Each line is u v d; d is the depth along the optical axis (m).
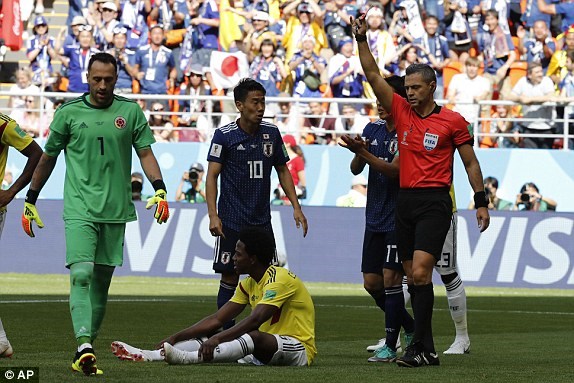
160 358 26.83
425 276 27.39
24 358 28.02
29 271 71.06
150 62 75.69
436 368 26.81
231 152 30.42
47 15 86.75
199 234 69.50
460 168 69.69
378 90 28.16
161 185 26.55
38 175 26.64
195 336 26.98
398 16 74.31
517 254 66.50
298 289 26.91
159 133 73.75
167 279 68.06
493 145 71.56
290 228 68.62
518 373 25.83
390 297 29.84
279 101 69.81
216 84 74.06
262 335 26.17
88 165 26.14
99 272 26.73
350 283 67.88
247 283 27.41
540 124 70.75
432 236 27.42
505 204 69.69
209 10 76.00
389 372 25.53
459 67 73.69
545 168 69.38
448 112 27.78
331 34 74.94
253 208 30.53
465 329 32.38
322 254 68.38
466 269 67.12
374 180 30.95
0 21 80.56
